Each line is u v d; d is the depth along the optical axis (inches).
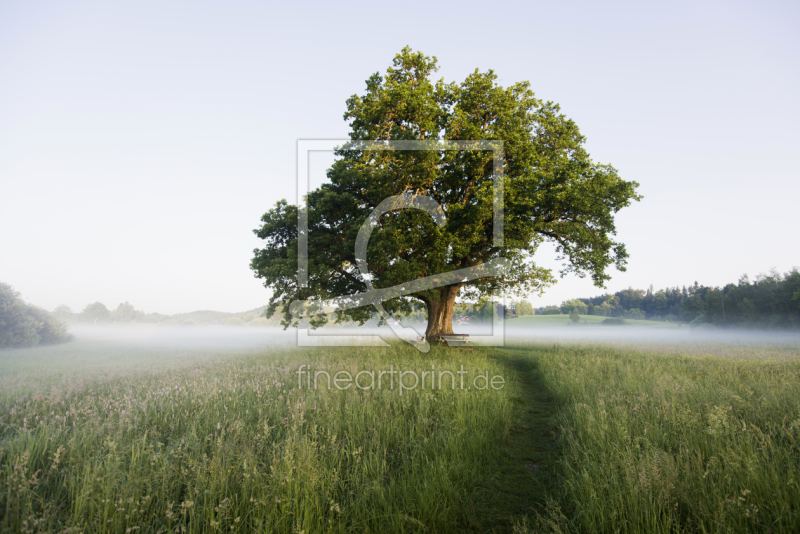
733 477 148.9
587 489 154.0
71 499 142.5
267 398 296.8
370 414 255.3
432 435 225.1
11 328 1315.2
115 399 285.1
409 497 157.2
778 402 238.1
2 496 134.9
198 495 147.4
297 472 159.0
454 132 780.0
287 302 751.7
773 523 123.8
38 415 228.8
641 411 246.5
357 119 848.9
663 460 159.5
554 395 364.5
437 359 558.9
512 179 745.6
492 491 180.7
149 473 158.2
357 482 168.4
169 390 302.2
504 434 251.8
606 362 512.4
